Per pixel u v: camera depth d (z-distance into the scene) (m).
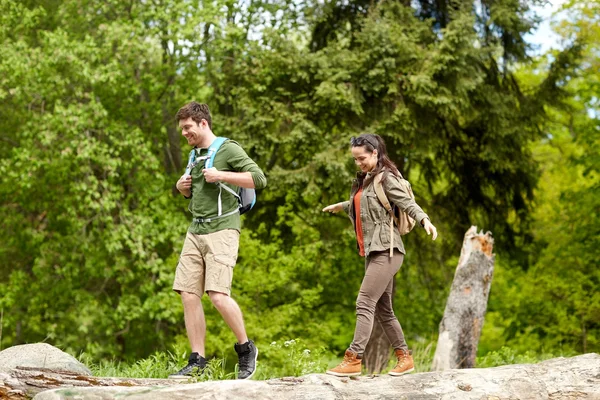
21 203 15.39
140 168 13.91
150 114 14.96
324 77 13.94
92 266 14.34
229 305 5.10
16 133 14.98
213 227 5.16
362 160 5.07
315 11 15.02
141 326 15.52
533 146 19.92
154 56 15.15
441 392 4.77
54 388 4.54
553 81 15.39
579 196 17.17
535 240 16.94
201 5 13.73
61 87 13.58
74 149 13.31
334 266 16.44
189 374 5.11
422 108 14.49
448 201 16.09
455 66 13.77
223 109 15.55
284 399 4.48
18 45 13.41
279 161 14.98
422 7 15.79
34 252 15.72
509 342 17.39
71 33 14.09
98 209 13.27
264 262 12.42
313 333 12.90
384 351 13.79
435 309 16.69
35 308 15.05
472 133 15.66
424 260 15.98
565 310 16.19
